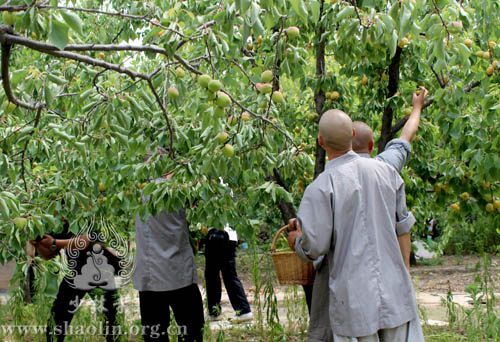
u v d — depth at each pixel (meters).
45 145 3.37
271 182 3.67
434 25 2.88
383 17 2.80
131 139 3.15
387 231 2.55
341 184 2.55
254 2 2.21
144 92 2.91
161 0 3.56
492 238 10.98
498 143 3.72
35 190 4.03
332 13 3.70
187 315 3.92
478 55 4.12
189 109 3.08
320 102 5.15
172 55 2.64
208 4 3.41
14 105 2.76
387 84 4.81
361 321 2.40
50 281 3.07
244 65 3.53
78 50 2.46
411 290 2.55
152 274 3.75
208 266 5.66
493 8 3.74
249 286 8.46
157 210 3.33
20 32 2.28
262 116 2.95
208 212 3.55
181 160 3.43
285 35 2.96
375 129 5.55
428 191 5.26
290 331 5.14
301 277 3.19
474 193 4.41
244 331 5.26
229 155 2.80
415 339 2.50
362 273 2.44
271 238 7.48
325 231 2.51
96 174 3.95
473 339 4.43
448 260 12.19
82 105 3.57
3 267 6.51
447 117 4.04
